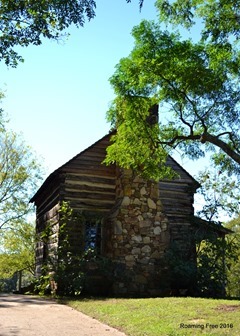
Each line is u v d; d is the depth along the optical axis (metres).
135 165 15.65
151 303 12.11
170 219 19.41
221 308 10.62
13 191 30.30
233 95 13.78
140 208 18.03
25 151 30.81
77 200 18.34
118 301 13.47
